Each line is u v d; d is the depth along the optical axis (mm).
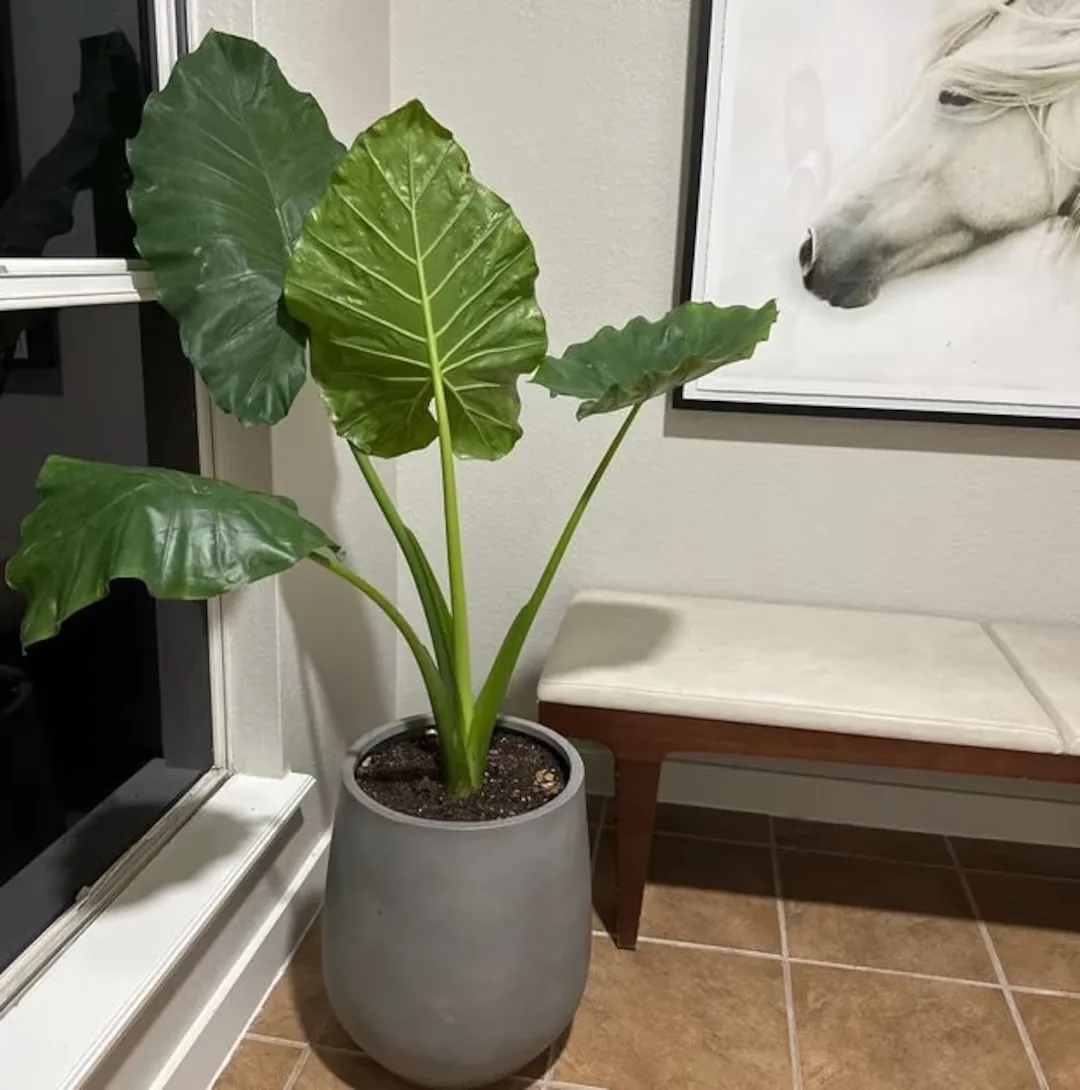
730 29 1831
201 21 1458
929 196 1866
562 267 2012
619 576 2158
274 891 1715
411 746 1573
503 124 1959
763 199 1906
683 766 2268
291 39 1531
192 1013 1459
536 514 2143
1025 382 1933
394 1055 1414
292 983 1710
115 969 1276
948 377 1946
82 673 1427
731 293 1962
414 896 1324
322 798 1886
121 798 1524
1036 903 1990
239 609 1629
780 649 1844
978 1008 1711
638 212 1967
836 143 1864
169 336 1501
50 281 1210
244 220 1360
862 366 1961
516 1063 1439
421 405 1427
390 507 1459
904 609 2102
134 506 1047
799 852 2133
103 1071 1240
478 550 2182
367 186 1284
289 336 1377
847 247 1908
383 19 1907
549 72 1923
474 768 1444
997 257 1879
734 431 2045
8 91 1183
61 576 1024
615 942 1838
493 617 2215
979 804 2189
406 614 2254
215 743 1695
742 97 1861
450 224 1311
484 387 1411
